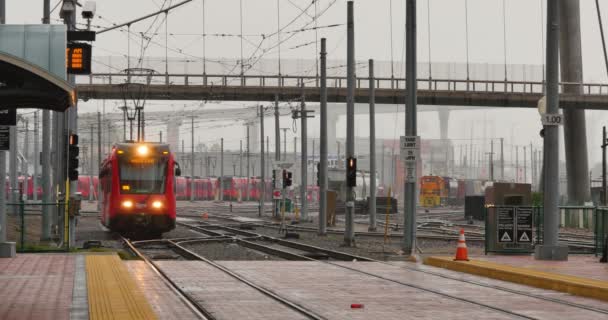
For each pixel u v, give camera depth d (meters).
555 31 42.97
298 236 70.44
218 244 61.94
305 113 101.81
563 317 23.31
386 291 29.73
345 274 36.28
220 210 156.25
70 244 50.16
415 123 49.69
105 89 102.06
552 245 42.50
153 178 69.69
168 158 70.44
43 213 58.75
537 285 31.73
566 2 112.69
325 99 74.12
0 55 23.22
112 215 68.94
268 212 145.00
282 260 46.00
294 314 23.61
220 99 107.00
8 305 24.27
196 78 110.12
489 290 30.38
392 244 62.91
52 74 23.58
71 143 49.59
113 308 23.39
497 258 43.25
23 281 30.78
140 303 24.58
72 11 49.75
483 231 86.62
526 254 45.81
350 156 60.38
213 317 22.80
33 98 25.48
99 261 39.72
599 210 45.88
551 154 42.88
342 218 125.06
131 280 31.19
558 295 28.94
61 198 53.53
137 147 70.31
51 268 35.91
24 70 23.91
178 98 104.38
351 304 25.45
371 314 23.78
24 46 25.88
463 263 38.47
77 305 24.27
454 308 25.16
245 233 75.25
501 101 107.19
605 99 109.69
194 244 61.34
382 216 133.38
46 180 59.22
